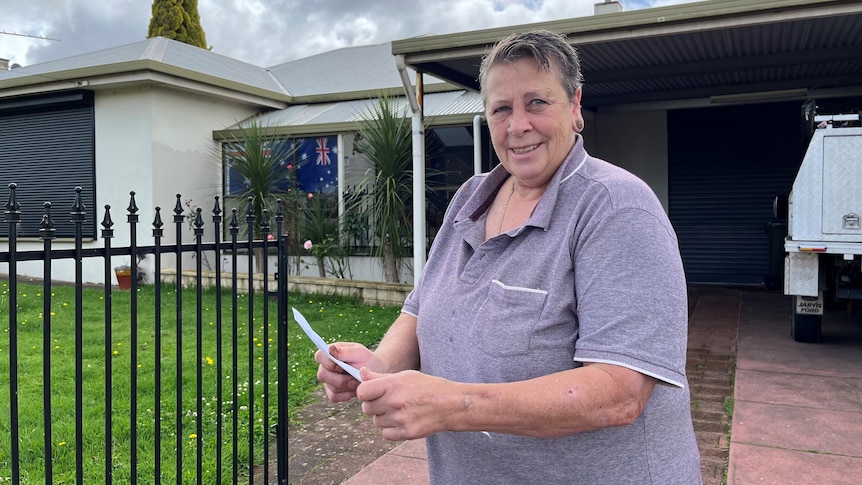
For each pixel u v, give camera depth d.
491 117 1.51
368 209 9.34
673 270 1.27
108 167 10.82
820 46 6.89
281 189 10.73
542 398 1.19
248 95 11.79
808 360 5.57
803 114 6.03
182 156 10.90
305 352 5.80
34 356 5.60
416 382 1.21
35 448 3.55
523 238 1.44
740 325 7.09
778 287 9.57
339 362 1.41
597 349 1.23
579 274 1.31
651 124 10.54
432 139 9.68
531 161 1.45
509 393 1.21
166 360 5.49
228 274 10.26
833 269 6.30
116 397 4.47
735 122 10.11
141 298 8.87
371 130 8.98
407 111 9.79
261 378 4.97
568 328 1.34
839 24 5.98
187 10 22.59
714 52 7.09
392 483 3.27
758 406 4.40
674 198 10.54
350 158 10.48
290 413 4.31
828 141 5.61
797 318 6.20
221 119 11.67
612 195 1.33
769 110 9.91
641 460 1.35
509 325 1.38
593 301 1.27
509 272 1.42
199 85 10.82
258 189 9.85
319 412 4.36
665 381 1.21
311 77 13.79
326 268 10.27
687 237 10.50
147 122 10.41
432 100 10.73
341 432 4.00
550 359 1.34
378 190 8.96
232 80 11.34
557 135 1.45
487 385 1.23
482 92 1.56
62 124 11.23
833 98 9.21
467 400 1.20
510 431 1.22
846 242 5.61
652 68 7.69
